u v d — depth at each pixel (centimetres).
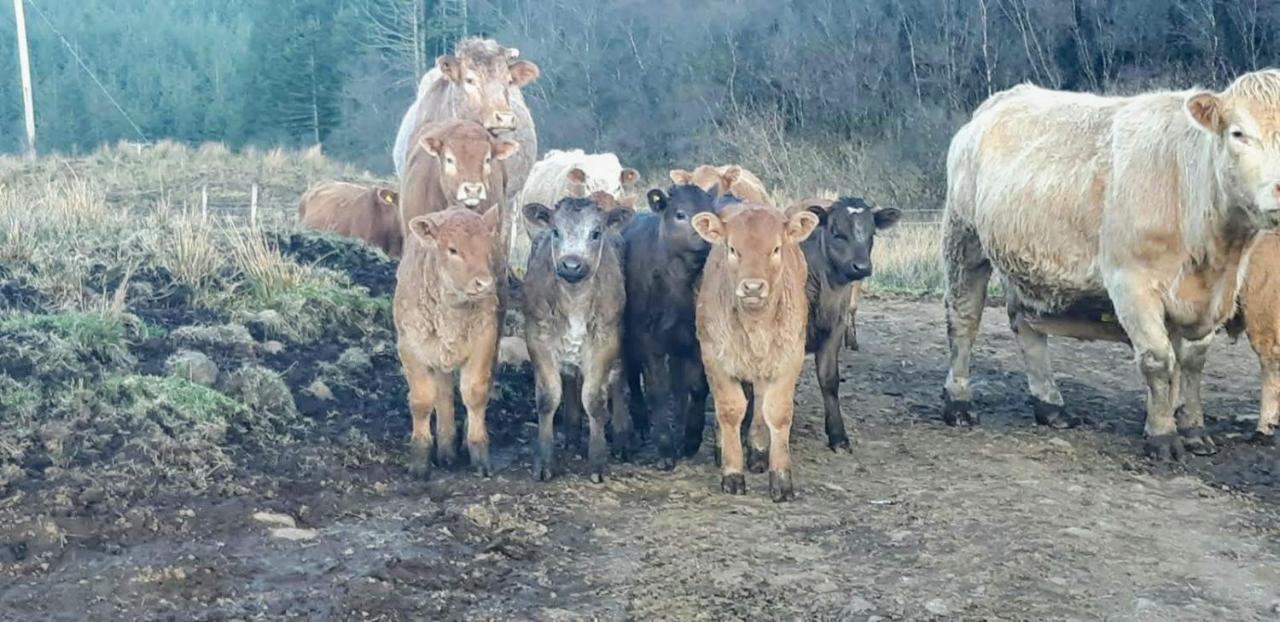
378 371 653
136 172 1911
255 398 580
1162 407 581
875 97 2348
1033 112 648
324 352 662
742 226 496
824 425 636
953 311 663
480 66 787
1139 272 577
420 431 542
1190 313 579
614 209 555
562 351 547
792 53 2480
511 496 517
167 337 635
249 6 4984
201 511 479
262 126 3603
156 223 838
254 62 3762
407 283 532
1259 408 659
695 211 558
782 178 2245
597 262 532
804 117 2398
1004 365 781
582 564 455
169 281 726
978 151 661
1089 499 523
